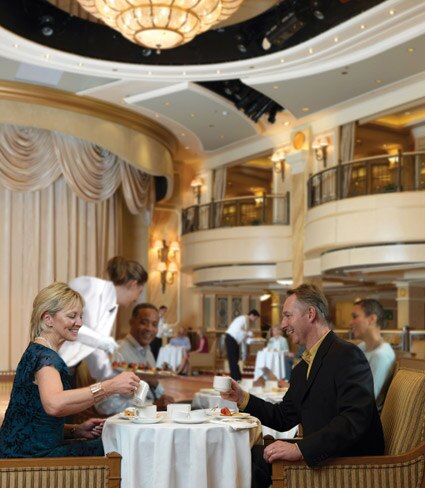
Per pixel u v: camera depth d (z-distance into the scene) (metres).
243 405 3.73
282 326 3.63
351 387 3.29
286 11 10.35
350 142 13.97
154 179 15.51
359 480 3.19
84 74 11.74
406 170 12.61
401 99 12.60
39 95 12.41
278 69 11.66
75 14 11.16
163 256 18.42
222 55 11.48
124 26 8.57
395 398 3.55
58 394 3.11
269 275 16.28
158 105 13.24
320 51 10.91
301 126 15.16
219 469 3.24
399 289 18.00
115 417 3.50
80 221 13.97
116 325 15.34
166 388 10.32
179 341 17.19
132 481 3.16
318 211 13.79
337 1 10.09
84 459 3.05
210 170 18.27
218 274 17.06
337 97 13.12
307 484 3.16
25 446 3.18
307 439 3.16
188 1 8.12
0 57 11.28
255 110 13.86
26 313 13.12
